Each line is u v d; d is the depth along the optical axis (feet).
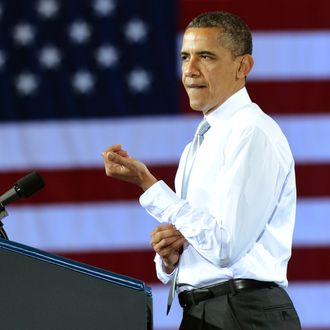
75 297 21.59
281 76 53.16
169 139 53.47
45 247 53.42
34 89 53.83
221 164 26.73
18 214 53.57
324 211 52.90
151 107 53.52
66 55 53.83
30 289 21.42
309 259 52.95
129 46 53.67
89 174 53.62
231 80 27.61
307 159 53.01
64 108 53.78
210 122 27.71
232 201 25.23
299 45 53.16
